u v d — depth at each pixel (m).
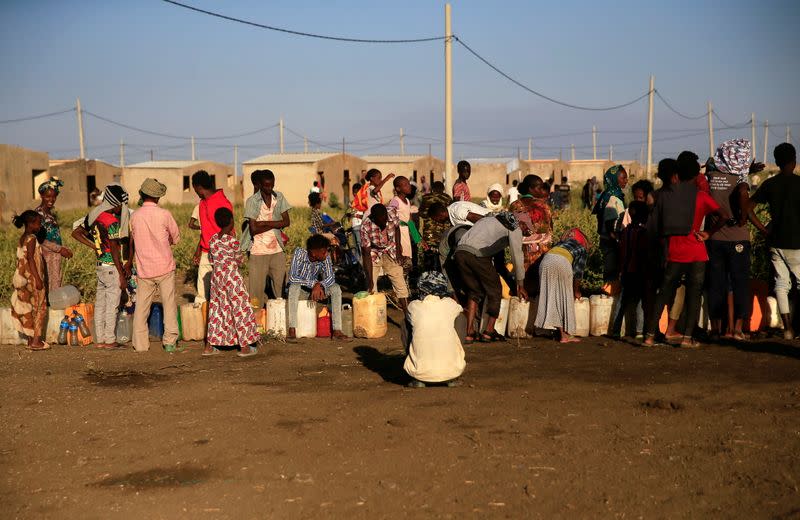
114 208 9.98
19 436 6.47
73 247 19.30
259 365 8.96
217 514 4.84
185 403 7.33
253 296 10.91
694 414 6.57
